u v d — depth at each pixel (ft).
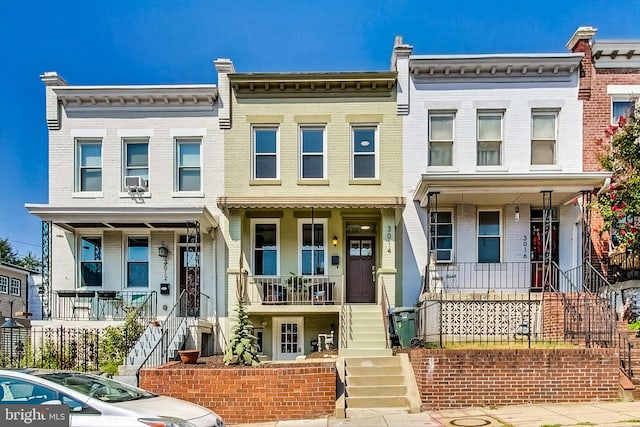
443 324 42.70
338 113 55.52
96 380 24.57
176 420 21.57
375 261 56.70
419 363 34.68
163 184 56.03
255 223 56.29
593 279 50.93
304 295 54.03
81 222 51.62
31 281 107.96
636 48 53.42
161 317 53.52
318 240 56.08
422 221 54.39
